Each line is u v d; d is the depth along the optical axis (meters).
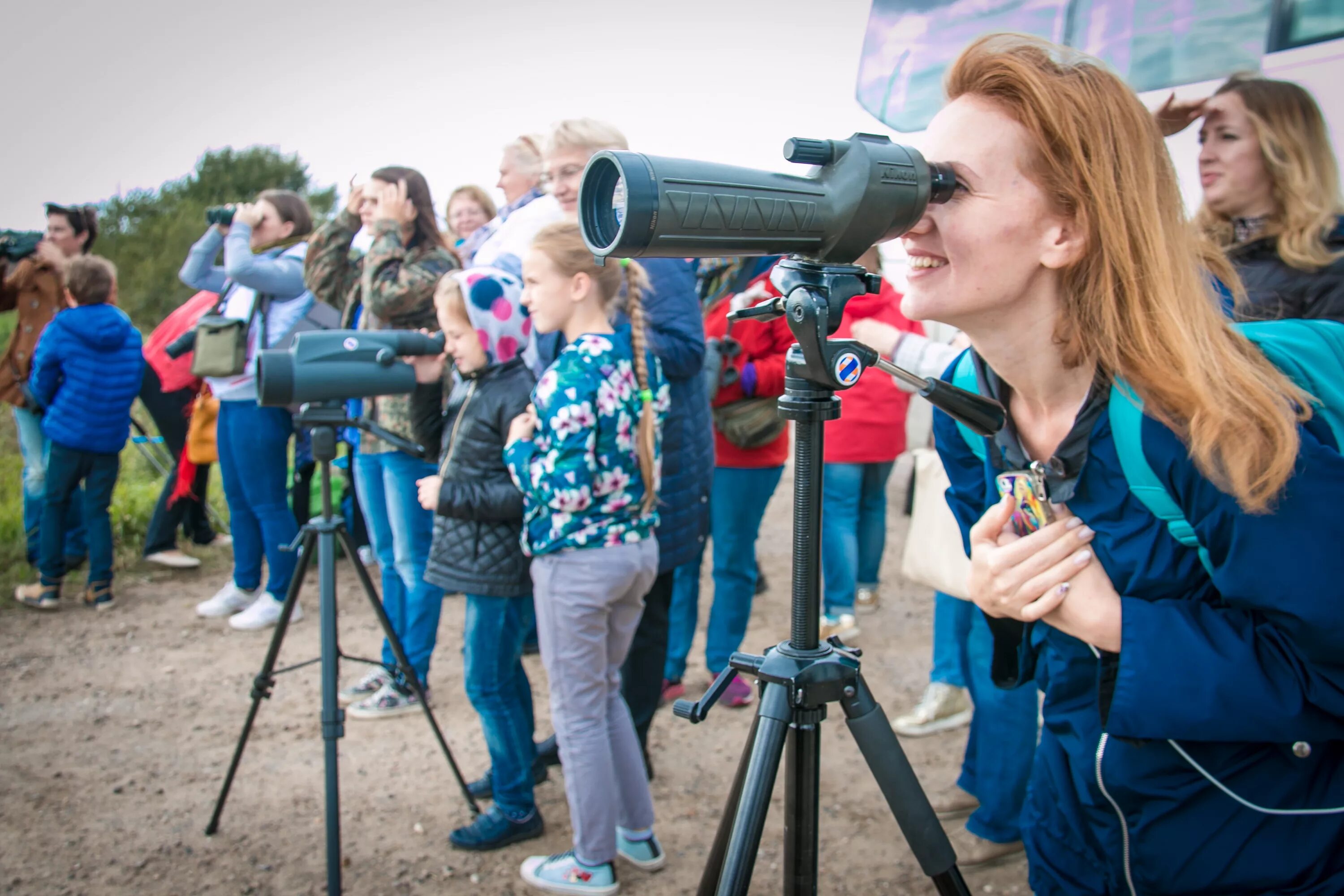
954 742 3.05
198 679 3.67
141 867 2.46
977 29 3.00
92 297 4.28
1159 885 1.08
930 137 0.99
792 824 1.07
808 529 1.02
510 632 2.42
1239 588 0.91
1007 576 1.06
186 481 4.93
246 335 3.99
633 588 2.23
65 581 4.79
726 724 3.26
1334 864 1.01
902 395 3.84
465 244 4.03
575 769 2.22
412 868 2.45
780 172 0.89
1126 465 0.98
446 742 3.09
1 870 2.44
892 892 2.32
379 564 5.00
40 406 4.43
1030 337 1.01
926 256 1.00
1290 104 1.91
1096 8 2.75
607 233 0.86
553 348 2.84
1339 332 1.02
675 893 2.32
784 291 0.95
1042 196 0.93
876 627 4.11
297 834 2.61
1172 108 2.58
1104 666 1.04
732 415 3.24
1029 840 1.28
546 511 2.13
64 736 3.20
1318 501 0.88
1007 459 1.12
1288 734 0.93
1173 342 0.91
